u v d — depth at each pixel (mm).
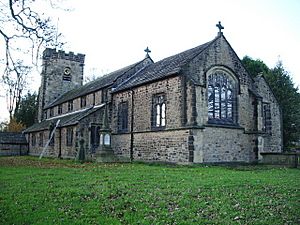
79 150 29078
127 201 9852
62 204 9617
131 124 28750
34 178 14984
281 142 31797
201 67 23609
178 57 28094
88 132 31234
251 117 25797
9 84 14891
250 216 8344
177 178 14664
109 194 10867
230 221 7898
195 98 22203
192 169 19125
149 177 15070
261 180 13945
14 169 19906
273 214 8523
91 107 36000
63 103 44875
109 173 16938
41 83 52156
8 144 49469
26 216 8391
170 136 23828
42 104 51812
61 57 51312
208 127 22953
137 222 7836
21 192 11438
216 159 23141
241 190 11625
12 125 60094
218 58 24594
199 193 11031
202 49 23984
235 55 25672
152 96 26250
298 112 38469
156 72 27703
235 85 25359
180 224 7680
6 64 12359
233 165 23203
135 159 27797
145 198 10250
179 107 23188
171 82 24188
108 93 32938
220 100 24453
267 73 40219
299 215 8453
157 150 25141
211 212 8727
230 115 24891
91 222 7906
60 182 13609
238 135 24750
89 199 10266
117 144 30625
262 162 24922
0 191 11625
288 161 22891
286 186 12438
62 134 35906
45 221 7949
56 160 31000
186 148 22203
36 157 39406
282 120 35062
